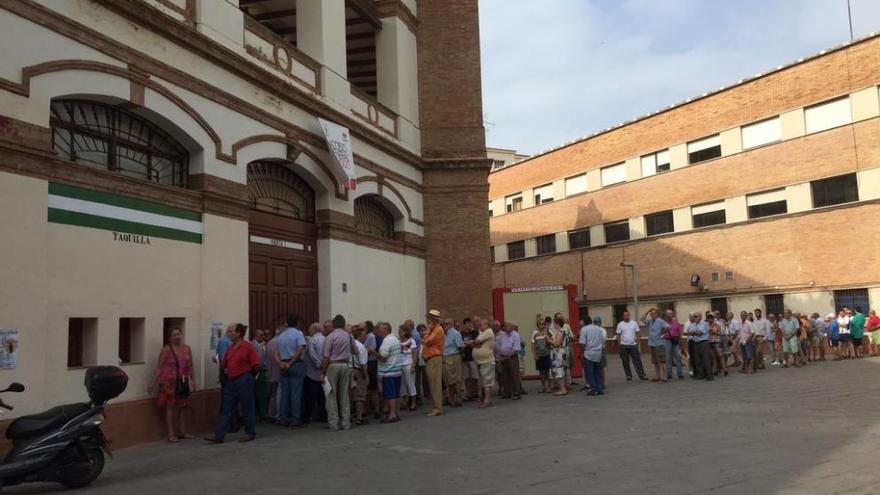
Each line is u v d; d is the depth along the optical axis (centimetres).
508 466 794
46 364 882
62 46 930
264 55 1388
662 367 1841
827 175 2728
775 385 1606
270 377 1241
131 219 1032
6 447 809
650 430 1020
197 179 1184
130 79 1038
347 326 1279
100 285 970
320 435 1099
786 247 2855
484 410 1366
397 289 1920
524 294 1992
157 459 901
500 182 4469
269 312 1401
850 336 2373
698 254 3197
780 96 2895
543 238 4128
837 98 2716
